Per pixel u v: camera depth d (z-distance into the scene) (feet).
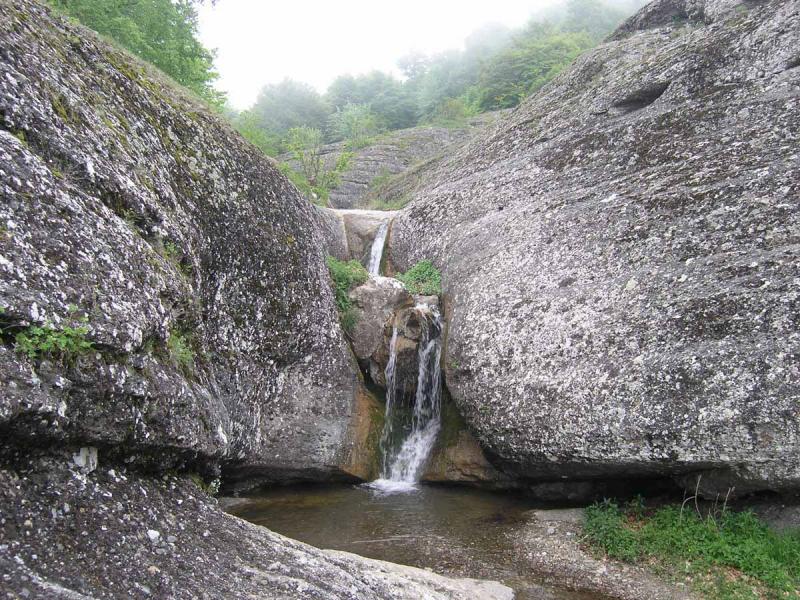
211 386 20.85
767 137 25.91
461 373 29.48
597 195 30.58
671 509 22.63
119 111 21.72
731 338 20.85
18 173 13.48
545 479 26.37
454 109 123.65
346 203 94.27
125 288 15.30
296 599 13.08
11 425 10.82
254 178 30.12
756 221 23.12
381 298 35.63
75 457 13.02
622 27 55.31
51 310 12.33
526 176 38.11
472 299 31.48
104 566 11.32
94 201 16.14
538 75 127.75
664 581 19.30
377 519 25.68
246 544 15.49
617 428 22.09
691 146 29.07
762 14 32.86
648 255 25.45
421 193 55.83
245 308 26.91
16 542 10.37
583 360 24.39
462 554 21.98
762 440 19.15
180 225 21.77
